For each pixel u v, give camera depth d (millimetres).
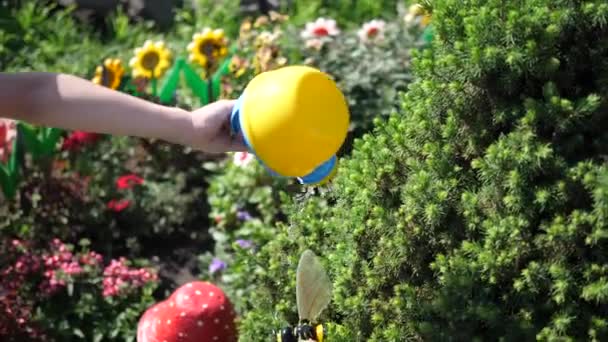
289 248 3160
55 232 4996
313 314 2371
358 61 5688
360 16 7859
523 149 2225
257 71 5641
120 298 4574
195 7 8148
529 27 2219
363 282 2574
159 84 6496
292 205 3209
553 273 2205
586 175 2162
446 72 2404
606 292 2143
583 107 2205
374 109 5383
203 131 2041
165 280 5004
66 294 4523
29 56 6977
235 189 5148
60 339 4375
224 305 3754
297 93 1988
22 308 4359
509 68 2268
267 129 1984
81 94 1903
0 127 5117
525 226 2248
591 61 2287
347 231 2666
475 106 2369
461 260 2334
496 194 2309
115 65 5695
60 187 5055
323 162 2074
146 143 5539
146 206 5301
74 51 7160
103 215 5141
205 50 5957
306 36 5938
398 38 5836
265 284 3168
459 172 2404
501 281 2309
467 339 2342
